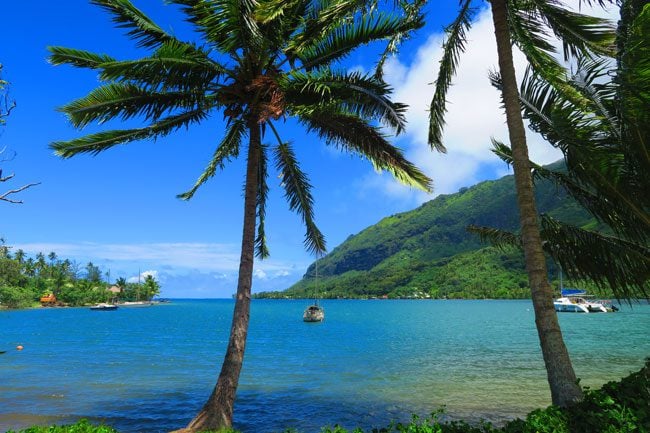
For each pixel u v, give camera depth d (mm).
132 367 26500
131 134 11586
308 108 10383
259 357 31250
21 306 147375
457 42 9977
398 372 24234
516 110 8234
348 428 13727
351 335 50906
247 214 11328
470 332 53125
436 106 10633
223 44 9914
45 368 26078
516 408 15883
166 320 91250
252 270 11273
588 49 9375
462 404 16578
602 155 8422
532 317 86375
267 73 11031
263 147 13570
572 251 9375
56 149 10984
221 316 110250
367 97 10391
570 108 7910
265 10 8758
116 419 14719
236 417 15180
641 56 6535
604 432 5527
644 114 7242
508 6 9492
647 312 95312
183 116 11844
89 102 10586
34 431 6387
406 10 9852
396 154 11344
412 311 121812
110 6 9781
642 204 8867
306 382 21500
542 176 10367
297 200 14297
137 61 9180
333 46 10875
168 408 16188
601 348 33750
